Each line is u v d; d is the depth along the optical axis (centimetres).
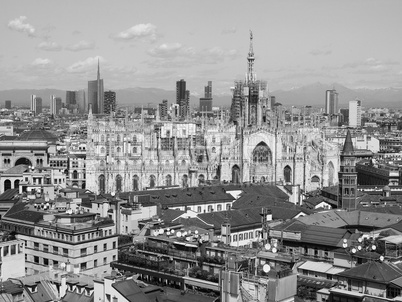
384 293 10906
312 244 15000
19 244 14162
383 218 18162
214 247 12925
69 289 12300
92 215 16338
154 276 12488
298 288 11800
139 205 19425
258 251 12794
